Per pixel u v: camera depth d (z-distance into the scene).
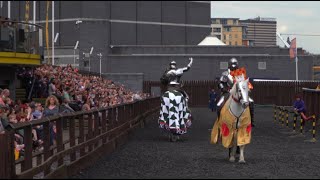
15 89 27.28
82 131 12.95
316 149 17.27
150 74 71.94
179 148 17.44
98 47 70.94
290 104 60.84
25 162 9.86
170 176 10.98
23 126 9.60
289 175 11.23
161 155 15.31
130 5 88.62
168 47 72.38
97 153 14.02
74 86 29.77
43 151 10.91
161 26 91.06
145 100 31.09
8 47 24.09
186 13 93.00
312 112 30.00
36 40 26.12
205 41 75.69
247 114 12.95
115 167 12.60
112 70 71.62
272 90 61.53
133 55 71.75
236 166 12.78
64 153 11.19
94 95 28.52
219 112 13.84
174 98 19.86
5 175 9.64
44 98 28.42
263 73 70.62
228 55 71.25
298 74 69.56
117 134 17.94
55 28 84.12
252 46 71.69
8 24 24.09
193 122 32.09
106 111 16.50
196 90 63.84
